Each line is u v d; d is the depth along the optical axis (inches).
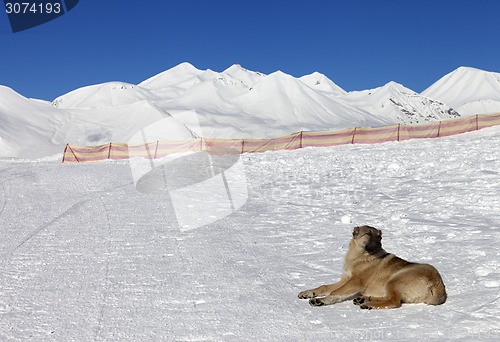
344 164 797.9
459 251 297.3
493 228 349.7
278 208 481.1
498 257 278.1
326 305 221.3
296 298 231.3
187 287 249.4
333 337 184.7
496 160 663.1
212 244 343.0
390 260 225.0
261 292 240.2
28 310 219.1
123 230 394.0
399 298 213.3
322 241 343.6
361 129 1224.8
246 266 287.1
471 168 627.8
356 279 224.7
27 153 3036.4
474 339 176.1
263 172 762.2
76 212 479.2
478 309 205.3
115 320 205.9
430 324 192.7
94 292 243.3
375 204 477.7
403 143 1055.6
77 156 1279.5
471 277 248.4
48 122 4296.3
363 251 227.9
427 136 1187.3
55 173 845.2
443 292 212.1
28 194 611.8
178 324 200.7
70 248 336.8
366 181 623.2
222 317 207.5
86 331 194.5
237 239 357.4
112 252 324.8
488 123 1153.4
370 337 183.3
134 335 190.1
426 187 546.9
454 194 489.4
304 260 297.3
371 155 891.4
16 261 304.8
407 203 470.3
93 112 4621.1
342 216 430.0
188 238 362.9
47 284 257.3
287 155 1005.8
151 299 231.9
